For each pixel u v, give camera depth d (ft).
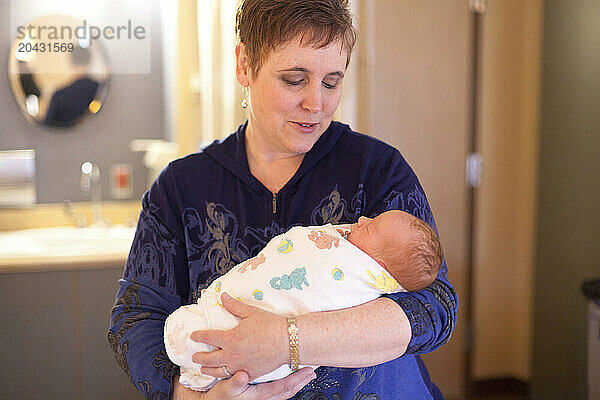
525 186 12.57
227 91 10.48
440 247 4.15
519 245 12.75
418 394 4.75
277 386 3.70
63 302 10.11
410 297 3.85
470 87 12.01
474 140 12.18
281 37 3.97
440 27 11.63
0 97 11.60
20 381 10.07
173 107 12.32
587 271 11.00
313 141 4.31
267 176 4.66
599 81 10.61
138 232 4.73
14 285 9.93
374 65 11.16
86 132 12.04
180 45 12.25
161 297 4.57
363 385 4.38
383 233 4.03
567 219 11.43
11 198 11.61
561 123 11.51
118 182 12.09
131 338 4.30
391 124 11.44
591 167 10.84
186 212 4.66
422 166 11.85
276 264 3.99
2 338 9.97
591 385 8.64
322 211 4.56
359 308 3.69
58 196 12.00
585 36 10.90
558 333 11.71
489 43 12.11
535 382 12.34
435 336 3.81
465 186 12.24
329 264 3.92
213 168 4.74
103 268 10.21
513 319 12.89
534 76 12.27
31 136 11.81
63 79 11.82
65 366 10.19
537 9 12.10
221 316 3.88
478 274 12.58
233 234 4.61
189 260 4.63
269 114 4.20
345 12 4.09
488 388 12.84
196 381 3.90
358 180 4.53
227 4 10.31
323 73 4.04
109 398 10.37
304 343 3.50
